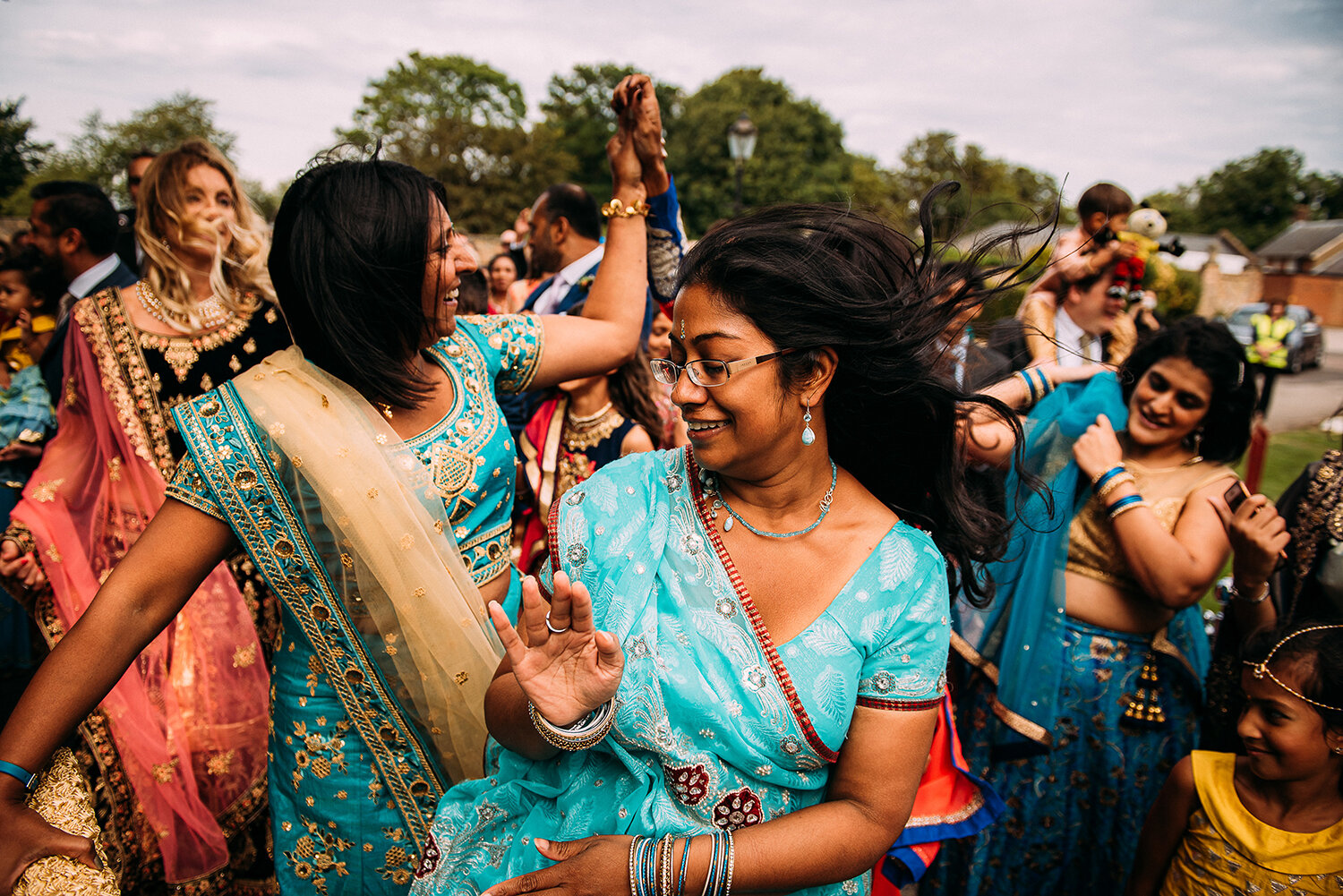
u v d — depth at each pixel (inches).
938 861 97.7
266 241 94.3
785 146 1932.8
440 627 63.9
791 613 48.7
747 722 47.4
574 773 51.9
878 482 59.1
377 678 65.0
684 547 50.1
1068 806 96.1
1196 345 91.4
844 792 48.5
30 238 176.6
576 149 2516.0
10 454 125.8
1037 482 64.7
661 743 47.7
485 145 2346.2
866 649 48.4
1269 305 639.8
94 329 89.7
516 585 74.3
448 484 66.2
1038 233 53.4
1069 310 120.6
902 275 51.4
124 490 90.0
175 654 88.0
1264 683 69.5
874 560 49.1
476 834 54.0
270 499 60.3
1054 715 93.9
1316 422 476.4
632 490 52.4
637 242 85.9
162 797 85.9
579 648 46.1
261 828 94.7
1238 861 72.5
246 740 91.5
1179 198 2652.6
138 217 90.6
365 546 60.9
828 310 46.4
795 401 47.6
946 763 70.6
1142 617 94.9
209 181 89.7
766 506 49.8
